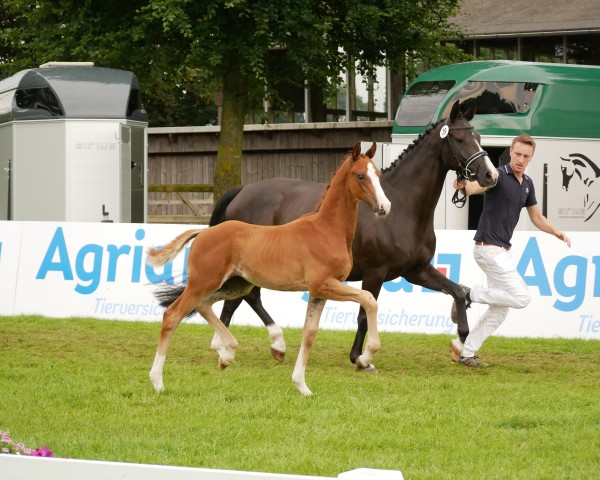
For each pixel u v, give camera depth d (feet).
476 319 52.70
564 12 111.24
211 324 38.34
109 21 89.20
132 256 57.72
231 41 84.12
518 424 30.81
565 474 25.27
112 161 76.48
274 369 40.83
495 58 115.65
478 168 40.68
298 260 35.06
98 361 42.75
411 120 79.82
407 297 53.62
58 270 58.80
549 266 52.49
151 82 95.96
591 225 79.36
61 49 91.50
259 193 45.37
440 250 53.62
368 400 34.06
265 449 27.50
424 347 48.16
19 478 16.55
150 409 32.76
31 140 77.36
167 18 78.13
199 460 26.43
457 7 97.40
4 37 101.19
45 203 76.89
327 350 46.68
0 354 44.55
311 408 32.81
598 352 47.24
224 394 34.96
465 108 42.73
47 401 33.78
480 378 39.68
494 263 41.24
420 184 41.88
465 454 27.22
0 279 59.36
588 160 78.95
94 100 76.79
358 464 25.99
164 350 35.78
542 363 44.06
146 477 16.15
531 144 40.88
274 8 81.76
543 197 77.46
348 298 35.29
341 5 88.33
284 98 123.44
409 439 28.66
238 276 37.45
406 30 91.76
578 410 32.78
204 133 120.98
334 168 114.01
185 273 56.70
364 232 41.39
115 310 57.57
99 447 27.63
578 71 79.82
